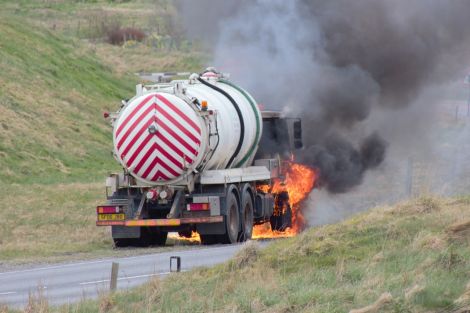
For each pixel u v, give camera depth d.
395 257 41.50
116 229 70.25
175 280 43.56
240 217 72.62
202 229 69.88
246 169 74.56
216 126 70.06
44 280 52.62
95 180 112.94
